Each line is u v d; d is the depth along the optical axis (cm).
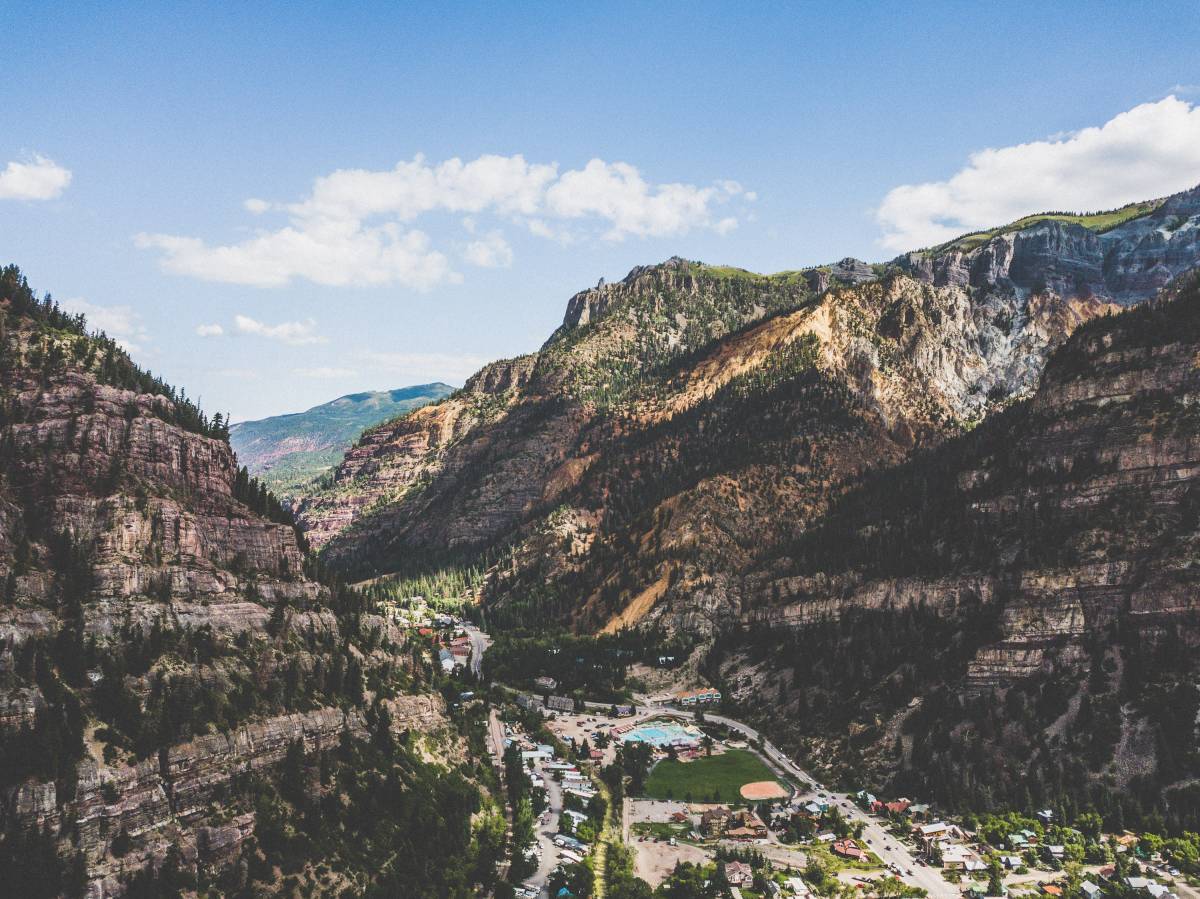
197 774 19888
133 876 17800
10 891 16300
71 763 17825
